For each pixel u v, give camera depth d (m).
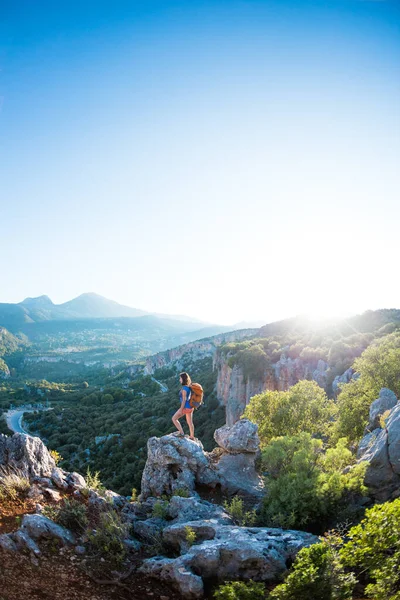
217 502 12.67
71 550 8.86
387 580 6.94
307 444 12.90
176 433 14.37
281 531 9.66
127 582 8.35
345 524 10.20
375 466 11.66
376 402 19.80
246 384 77.56
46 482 11.47
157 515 11.20
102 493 11.51
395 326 66.31
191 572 8.21
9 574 7.51
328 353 67.12
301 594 7.01
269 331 113.88
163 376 199.88
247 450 14.23
